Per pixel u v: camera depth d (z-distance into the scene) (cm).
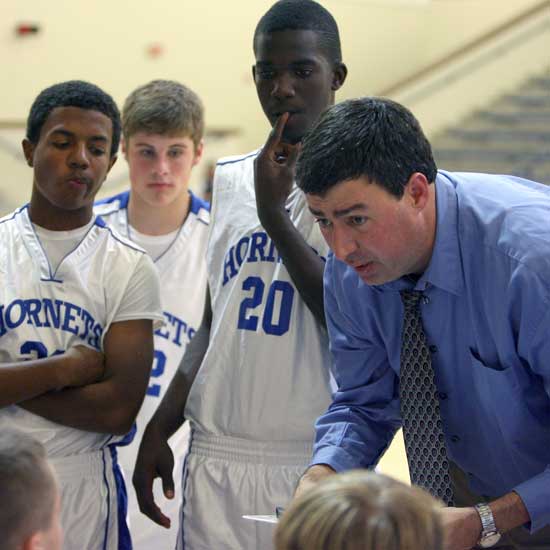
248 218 621
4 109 2070
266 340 598
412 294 485
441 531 300
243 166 644
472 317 468
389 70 2456
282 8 596
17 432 367
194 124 777
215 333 617
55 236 620
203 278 794
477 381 479
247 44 2289
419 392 496
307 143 436
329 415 537
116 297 620
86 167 610
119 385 605
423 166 439
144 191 771
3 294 602
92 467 611
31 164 632
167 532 744
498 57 2241
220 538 600
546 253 436
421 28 2467
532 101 2222
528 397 470
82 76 2145
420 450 501
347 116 433
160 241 787
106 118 625
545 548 510
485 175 499
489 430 491
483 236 460
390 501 291
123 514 628
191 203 805
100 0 2139
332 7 2386
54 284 608
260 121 2325
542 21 2219
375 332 516
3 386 572
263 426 600
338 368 541
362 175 421
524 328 442
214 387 612
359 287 506
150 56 2203
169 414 637
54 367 584
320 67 590
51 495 347
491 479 512
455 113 2259
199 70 2256
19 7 2073
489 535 446
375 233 434
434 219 465
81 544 599
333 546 285
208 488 610
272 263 606
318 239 597
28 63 2089
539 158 2214
